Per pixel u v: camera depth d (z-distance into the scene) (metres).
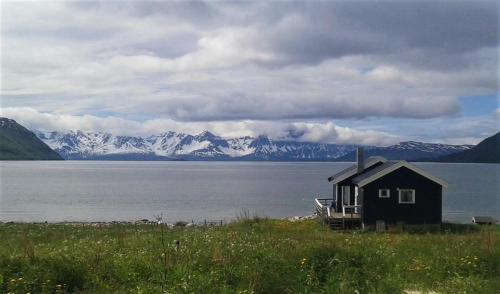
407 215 41.44
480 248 18.27
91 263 14.53
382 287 13.20
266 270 13.54
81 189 127.06
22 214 72.12
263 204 87.94
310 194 112.19
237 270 13.73
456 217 64.50
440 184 41.62
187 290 11.84
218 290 12.13
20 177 183.62
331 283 13.22
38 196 104.88
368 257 15.76
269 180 182.88
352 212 43.53
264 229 36.34
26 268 13.34
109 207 82.94
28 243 20.00
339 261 14.70
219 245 17.14
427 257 17.39
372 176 41.16
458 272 15.49
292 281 13.08
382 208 41.38
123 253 16.72
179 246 16.39
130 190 125.00
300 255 15.43
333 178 49.34
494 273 15.59
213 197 103.50
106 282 13.38
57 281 13.03
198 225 49.72
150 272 13.89
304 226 40.25
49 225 47.03
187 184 154.38
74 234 33.50
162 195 108.69
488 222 44.16
